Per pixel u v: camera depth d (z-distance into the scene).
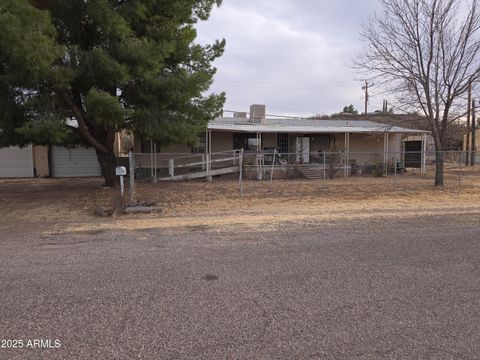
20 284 4.48
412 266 5.12
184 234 7.07
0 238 6.92
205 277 4.70
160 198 12.08
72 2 10.32
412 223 7.98
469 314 3.70
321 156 22.77
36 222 8.49
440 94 15.06
